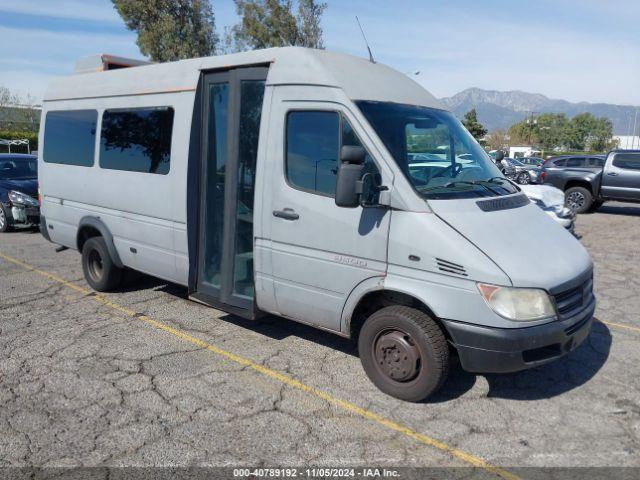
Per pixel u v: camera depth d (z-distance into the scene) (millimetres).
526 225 4363
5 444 3646
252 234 5082
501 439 3783
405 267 4047
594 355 5191
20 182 11805
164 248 5879
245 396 4332
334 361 4996
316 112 4488
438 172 4473
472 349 3836
